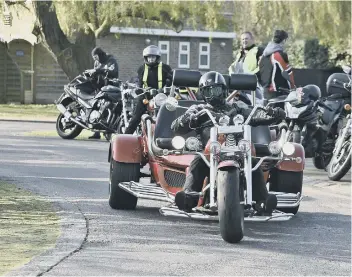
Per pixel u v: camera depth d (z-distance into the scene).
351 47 87.00
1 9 71.12
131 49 98.00
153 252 17.70
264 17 66.81
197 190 19.62
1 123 56.34
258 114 20.28
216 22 67.25
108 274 15.63
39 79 93.44
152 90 26.61
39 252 17.16
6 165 31.55
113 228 20.23
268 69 35.28
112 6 65.06
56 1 65.06
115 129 42.53
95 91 43.66
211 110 19.98
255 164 19.91
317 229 21.23
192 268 16.38
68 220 20.83
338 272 16.50
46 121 58.72
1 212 21.56
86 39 73.50
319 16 66.88
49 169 30.80
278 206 20.92
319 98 33.16
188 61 100.94
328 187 29.50
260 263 17.05
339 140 30.98
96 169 31.39
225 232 18.33
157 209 23.47
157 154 21.64
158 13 66.44
